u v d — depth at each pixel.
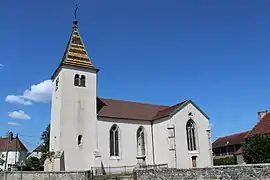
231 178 22.03
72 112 42.34
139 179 31.05
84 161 41.03
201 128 47.59
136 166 43.44
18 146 92.69
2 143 93.00
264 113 45.03
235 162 55.62
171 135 43.97
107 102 49.41
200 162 45.62
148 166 41.84
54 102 45.97
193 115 47.31
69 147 40.66
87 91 44.47
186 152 44.59
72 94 43.16
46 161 43.44
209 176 23.72
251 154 29.56
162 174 28.14
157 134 46.97
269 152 28.45
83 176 33.09
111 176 35.84
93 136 42.75
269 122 37.84
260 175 20.25
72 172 33.81
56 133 42.53
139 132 47.53
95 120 43.59
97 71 46.50
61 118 41.34
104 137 43.53
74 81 44.03
